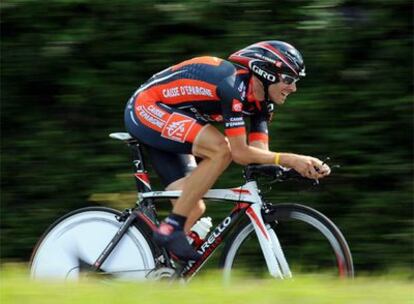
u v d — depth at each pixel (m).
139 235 20.34
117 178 24.94
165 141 19.66
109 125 25.03
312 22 23.55
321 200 24.75
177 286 17.16
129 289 16.56
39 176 25.34
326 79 24.17
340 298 15.57
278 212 19.62
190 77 19.52
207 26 23.97
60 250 20.62
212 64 19.52
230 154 19.34
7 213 25.53
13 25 24.48
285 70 19.30
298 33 23.92
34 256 20.62
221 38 24.12
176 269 19.89
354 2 23.95
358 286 16.72
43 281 17.73
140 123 19.92
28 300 15.72
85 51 24.58
